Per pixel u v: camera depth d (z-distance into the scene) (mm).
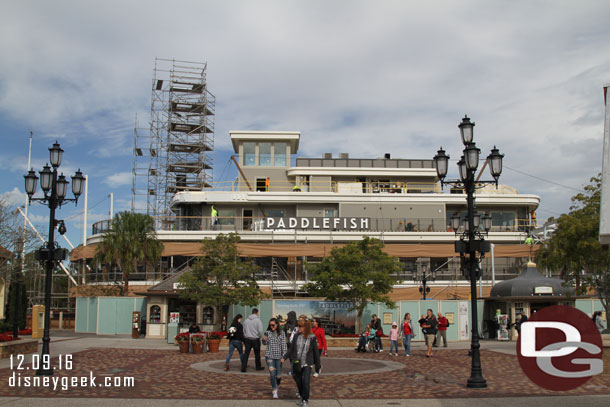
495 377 16984
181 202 47156
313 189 49875
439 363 21172
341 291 30750
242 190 50625
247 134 51156
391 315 33469
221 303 30281
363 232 45438
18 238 28859
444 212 47406
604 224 12992
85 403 12461
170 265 46500
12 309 34875
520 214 49094
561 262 26281
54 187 18797
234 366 19844
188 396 13500
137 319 34938
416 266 45031
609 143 13719
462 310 34656
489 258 45156
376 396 13625
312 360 12156
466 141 16500
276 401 12820
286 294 43281
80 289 43594
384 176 50938
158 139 59531
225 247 31438
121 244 40375
